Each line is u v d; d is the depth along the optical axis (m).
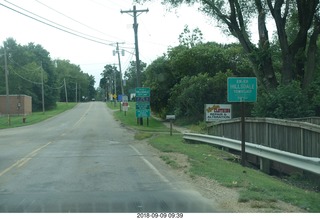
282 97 20.39
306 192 9.91
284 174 13.73
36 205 8.16
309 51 23.45
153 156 16.66
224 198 8.60
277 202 8.16
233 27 24.39
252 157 15.90
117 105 104.31
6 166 14.09
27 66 100.62
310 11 22.67
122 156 16.72
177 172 12.33
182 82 40.00
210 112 24.16
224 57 42.09
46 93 101.00
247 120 17.78
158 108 48.16
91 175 11.89
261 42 23.50
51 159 15.90
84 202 8.37
